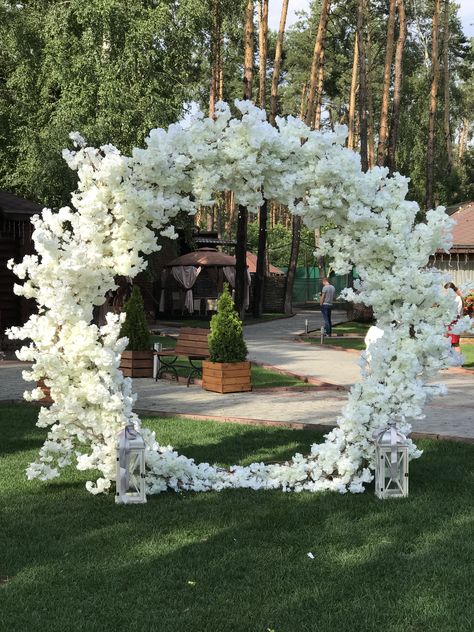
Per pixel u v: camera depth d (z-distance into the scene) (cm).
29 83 3206
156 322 4022
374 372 825
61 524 716
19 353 793
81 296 808
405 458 802
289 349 2534
